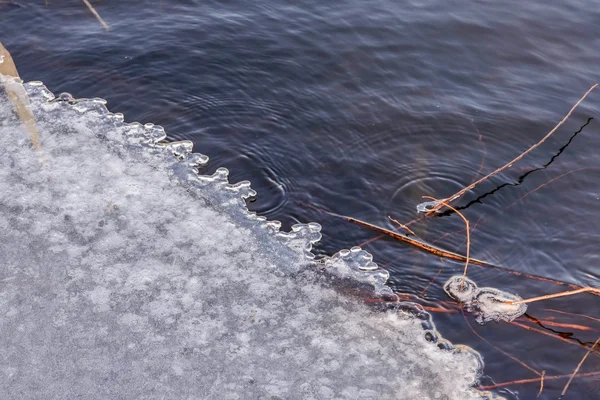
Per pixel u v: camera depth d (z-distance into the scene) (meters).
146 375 1.58
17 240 1.71
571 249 1.74
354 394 1.58
